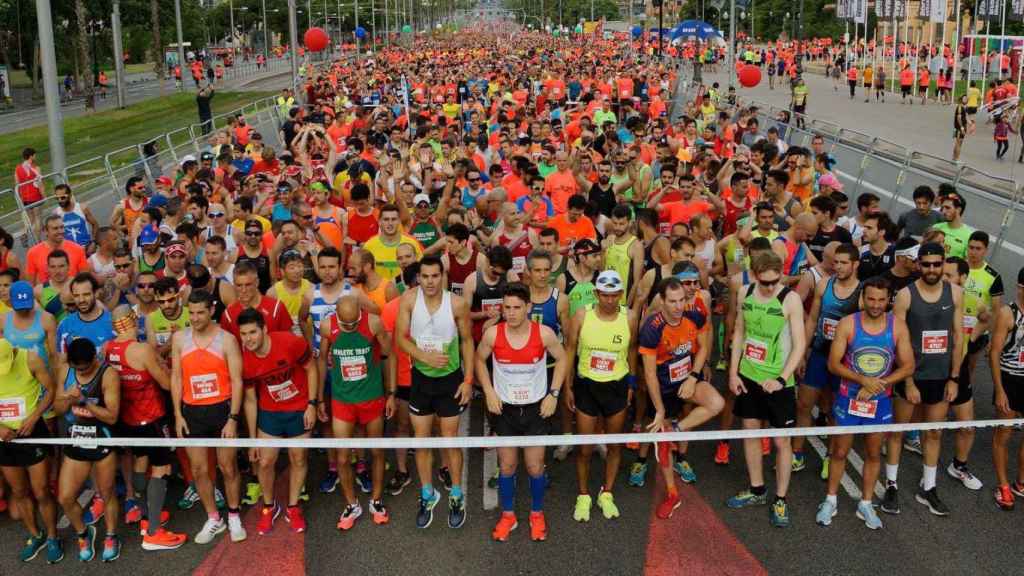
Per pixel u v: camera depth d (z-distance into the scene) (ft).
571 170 42.19
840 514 22.75
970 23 162.81
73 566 21.09
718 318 33.35
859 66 161.48
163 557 21.38
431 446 19.83
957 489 23.91
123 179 65.46
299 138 49.29
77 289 22.63
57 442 20.39
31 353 20.90
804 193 43.21
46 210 51.70
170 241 28.35
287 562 21.01
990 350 22.90
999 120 74.38
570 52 231.71
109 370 20.62
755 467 22.95
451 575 20.27
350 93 108.78
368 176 40.78
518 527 22.35
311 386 21.98
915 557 20.76
